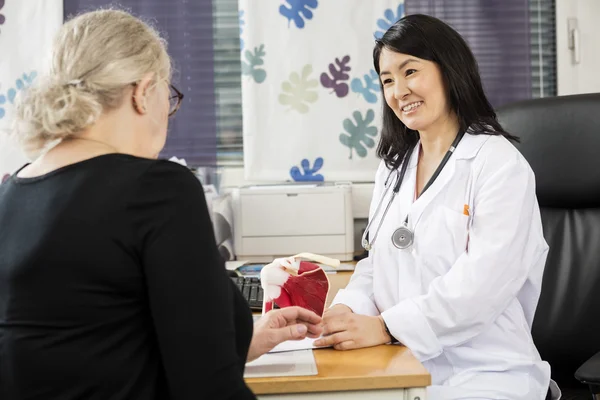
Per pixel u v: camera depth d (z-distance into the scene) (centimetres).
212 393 86
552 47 281
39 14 270
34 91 94
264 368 121
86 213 88
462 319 145
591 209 188
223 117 278
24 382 88
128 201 88
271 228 246
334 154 274
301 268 142
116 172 90
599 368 143
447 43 159
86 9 274
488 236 150
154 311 87
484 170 157
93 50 94
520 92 281
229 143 279
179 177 91
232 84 278
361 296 165
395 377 116
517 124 194
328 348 136
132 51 96
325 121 273
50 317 88
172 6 276
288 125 273
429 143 168
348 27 271
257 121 273
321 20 271
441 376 153
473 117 163
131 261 88
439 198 160
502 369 150
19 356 88
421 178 170
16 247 90
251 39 270
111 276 88
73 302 87
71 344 87
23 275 89
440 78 161
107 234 87
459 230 156
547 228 190
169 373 87
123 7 275
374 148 274
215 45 277
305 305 140
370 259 180
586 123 186
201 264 88
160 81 100
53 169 93
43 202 91
